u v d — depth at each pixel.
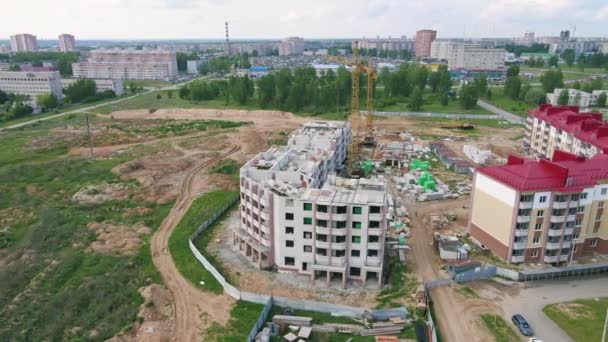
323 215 87.25
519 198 91.31
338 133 159.25
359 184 98.69
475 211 108.00
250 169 102.56
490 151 187.12
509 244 95.56
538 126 177.75
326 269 89.44
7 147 194.88
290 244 92.94
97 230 117.81
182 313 82.38
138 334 76.88
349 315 80.75
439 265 98.56
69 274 98.12
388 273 95.19
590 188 94.31
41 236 114.88
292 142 144.88
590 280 92.00
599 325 76.88
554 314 80.44
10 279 97.25
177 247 107.06
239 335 75.69
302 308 82.88
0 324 82.94
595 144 135.00
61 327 80.56
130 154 185.00
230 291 87.00
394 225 117.12
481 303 83.94
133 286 91.94
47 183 152.38
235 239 107.25
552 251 95.81
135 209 130.25
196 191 144.75
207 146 195.00
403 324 77.75
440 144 198.75
